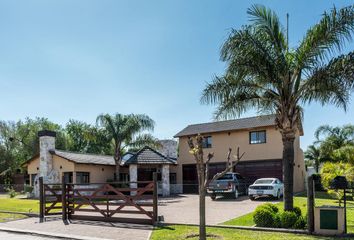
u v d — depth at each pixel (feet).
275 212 43.86
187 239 37.09
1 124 182.60
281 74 44.16
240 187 90.53
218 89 47.75
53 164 108.58
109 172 119.14
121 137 107.34
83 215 54.90
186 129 123.75
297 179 104.83
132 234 41.81
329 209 37.29
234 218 51.52
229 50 43.21
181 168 120.26
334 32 41.52
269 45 43.88
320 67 42.68
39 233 43.91
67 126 218.18
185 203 78.23
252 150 106.73
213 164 112.88
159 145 114.73
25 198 101.14
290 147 44.98
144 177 120.78
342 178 39.83
